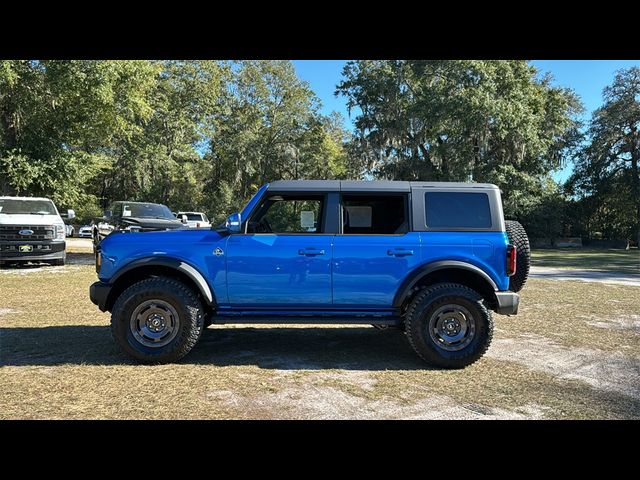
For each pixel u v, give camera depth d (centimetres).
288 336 634
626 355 546
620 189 4009
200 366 487
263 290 504
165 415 361
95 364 484
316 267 501
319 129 4628
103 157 2042
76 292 941
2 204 1377
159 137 3130
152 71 1894
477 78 3039
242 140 4316
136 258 503
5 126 1672
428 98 3131
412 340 493
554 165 3759
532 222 3747
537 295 1001
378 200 527
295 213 524
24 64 1565
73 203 1852
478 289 527
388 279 502
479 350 488
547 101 3528
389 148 3531
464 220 512
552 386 437
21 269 1337
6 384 422
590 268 1720
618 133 4044
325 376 461
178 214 2912
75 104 1727
